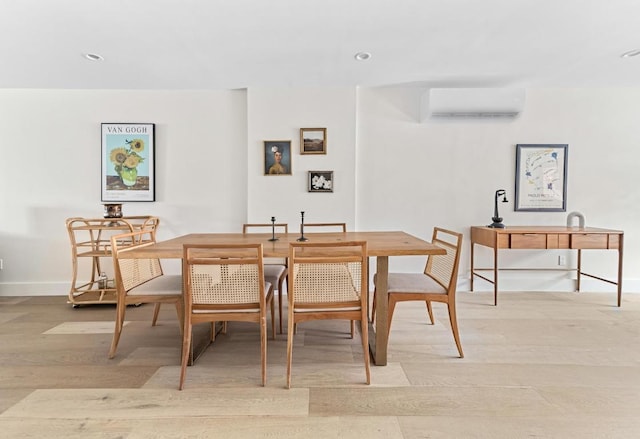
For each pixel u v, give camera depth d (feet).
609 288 11.18
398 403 5.06
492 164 11.20
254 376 5.86
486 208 11.25
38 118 10.84
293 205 11.00
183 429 4.50
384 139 11.16
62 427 4.54
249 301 5.66
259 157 10.92
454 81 10.41
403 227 11.30
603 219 11.24
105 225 10.12
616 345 7.06
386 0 6.16
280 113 10.86
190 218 11.27
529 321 8.47
